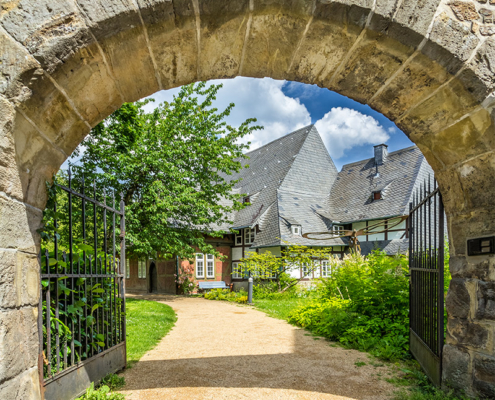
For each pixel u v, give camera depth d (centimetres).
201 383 382
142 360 481
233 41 248
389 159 2169
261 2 219
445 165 309
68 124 247
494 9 246
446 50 238
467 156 285
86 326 333
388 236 1845
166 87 283
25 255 213
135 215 1339
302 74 288
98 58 223
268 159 2569
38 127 220
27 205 218
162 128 1442
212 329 751
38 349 227
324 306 733
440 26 235
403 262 627
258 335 668
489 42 243
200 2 213
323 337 639
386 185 2019
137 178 1396
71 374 301
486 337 279
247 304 1357
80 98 238
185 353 523
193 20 224
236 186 2684
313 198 2222
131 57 236
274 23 236
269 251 1805
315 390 360
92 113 262
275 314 988
